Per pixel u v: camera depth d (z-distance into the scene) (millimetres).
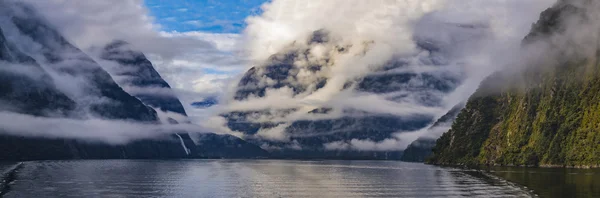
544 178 165375
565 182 148750
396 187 156750
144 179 194500
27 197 130000
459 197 126375
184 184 171625
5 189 147875
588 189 129625
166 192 144625
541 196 119625
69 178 194125
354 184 170625
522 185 145375
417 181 179125
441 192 139000
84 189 150125
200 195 137625
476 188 146000
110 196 133875
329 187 159875
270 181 186625
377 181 183375
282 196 134625
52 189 149125
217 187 160250
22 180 181625
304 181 186750
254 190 150500
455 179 183875
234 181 187000
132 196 134500
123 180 187250
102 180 185875
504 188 142375
